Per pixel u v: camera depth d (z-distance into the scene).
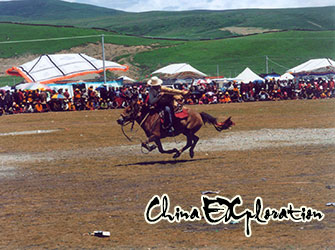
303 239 6.91
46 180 11.85
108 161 14.27
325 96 46.03
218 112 31.95
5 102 39.53
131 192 10.15
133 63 146.75
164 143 17.62
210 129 21.70
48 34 175.50
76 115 34.44
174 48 158.62
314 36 163.50
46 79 49.59
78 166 13.64
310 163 12.46
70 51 160.50
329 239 6.86
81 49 162.25
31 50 158.00
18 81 120.56
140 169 12.75
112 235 7.43
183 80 61.66
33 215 8.72
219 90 45.28
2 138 21.48
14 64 147.38
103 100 41.59
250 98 45.28
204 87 45.03
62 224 8.09
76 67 52.19
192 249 6.70
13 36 171.88
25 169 13.52
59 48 161.62
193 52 152.75
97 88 43.34
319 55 144.25
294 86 45.47
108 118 30.69
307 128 20.55
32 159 15.29
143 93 40.72
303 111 30.28
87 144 18.36
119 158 14.74
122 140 19.16
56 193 10.38
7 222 8.34
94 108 41.41
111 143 18.39
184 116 13.23
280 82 46.38
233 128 21.77
